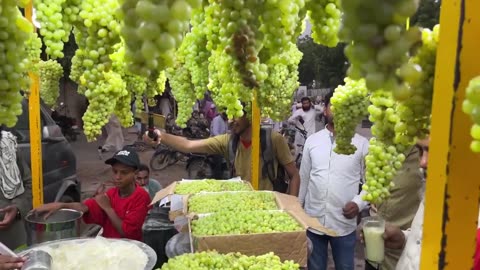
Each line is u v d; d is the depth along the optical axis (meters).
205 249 2.11
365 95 1.89
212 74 1.84
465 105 0.60
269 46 1.01
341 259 3.72
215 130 7.59
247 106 3.30
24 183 3.71
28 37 1.05
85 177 9.13
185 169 9.82
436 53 0.74
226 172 6.62
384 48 0.62
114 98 1.81
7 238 3.30
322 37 1.10
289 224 2.25
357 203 3.60
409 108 0.83
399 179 3.08
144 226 2.57
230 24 0.90
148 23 0.61
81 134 13.50
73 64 1.72
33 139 2.68
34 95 2.63
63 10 1.48
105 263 2.02
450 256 0.75
